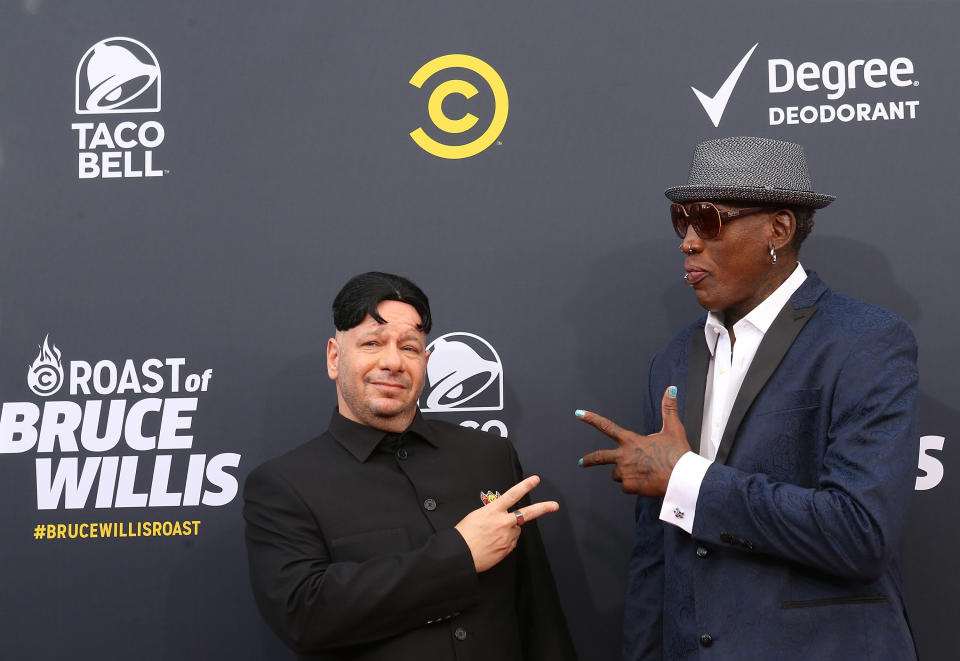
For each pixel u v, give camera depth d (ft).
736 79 7.22
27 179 7.23
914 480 4.99
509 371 7.18
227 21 7.30
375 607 4.95
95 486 7.07
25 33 7.29
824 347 5.32
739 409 5.38
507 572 5.60
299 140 7.27
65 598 7.00
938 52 7.14
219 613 7.03
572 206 7.23
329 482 5.50
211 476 7.09
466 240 7.23
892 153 7.11
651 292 7.18
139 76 7.29
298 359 7.17
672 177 7.20
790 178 5.52
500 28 7.30
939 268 7.02
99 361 7.14
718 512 5.06
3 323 7.16
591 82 7.27
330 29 7.28
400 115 7.29
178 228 7.23
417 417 5.87
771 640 5.07
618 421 7.13
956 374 6.94
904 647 5.11
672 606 5.54
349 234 7.23
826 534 4.82
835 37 7.19
